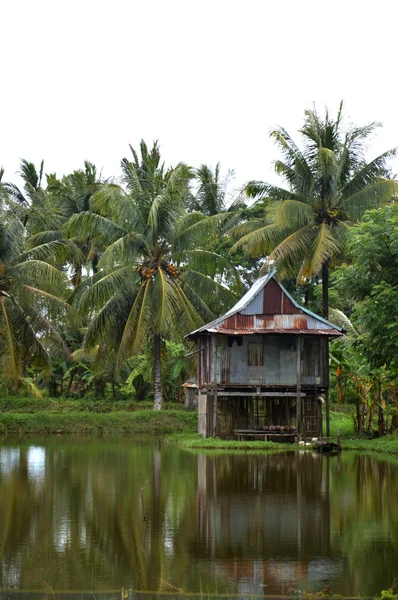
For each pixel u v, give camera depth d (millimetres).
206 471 24000
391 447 30625
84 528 15109
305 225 38500
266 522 15703
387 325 27391
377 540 14094
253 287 38406
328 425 35250
